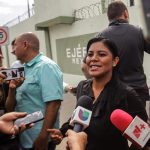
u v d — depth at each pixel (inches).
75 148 39.7
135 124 51.6
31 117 66.4
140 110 66.1
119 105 65.6
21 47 100.7
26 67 102.3
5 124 59.8
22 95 99.7
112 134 65.3
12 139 84.8
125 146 66.6
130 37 99.8
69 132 44.6
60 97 98.7
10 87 98.3
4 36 258.5
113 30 101.9
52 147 101.6
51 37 402.3
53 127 99.4
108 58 71.4
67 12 349.1
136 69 100.7
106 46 72.1
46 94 96.1
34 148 97.1
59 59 380.5
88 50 75.2
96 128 66.4
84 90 75.2
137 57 100.5
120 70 98.3
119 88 67.8
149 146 53.4
